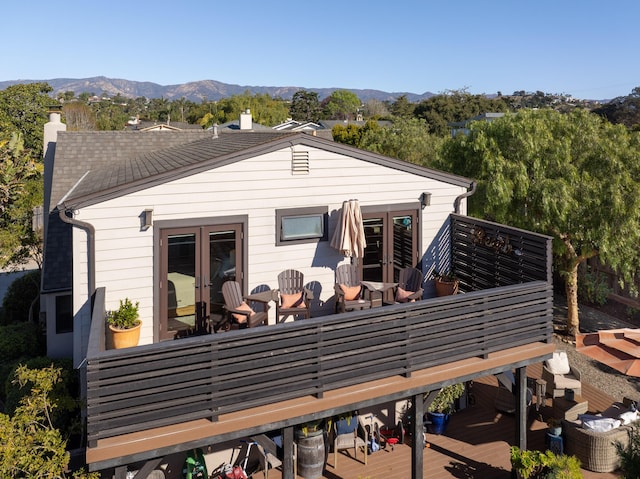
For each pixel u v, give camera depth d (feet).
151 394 18.31
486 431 32.01
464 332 24.71
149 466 18.97
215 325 28.60
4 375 39.63
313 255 31.12
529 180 46.21
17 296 57.11
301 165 30.17
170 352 18.53
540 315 26.96
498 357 25.29
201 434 18.95
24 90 155.84
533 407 34.45
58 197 44.42
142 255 26.71
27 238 57.31
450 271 35.68
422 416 24.18
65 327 41.55
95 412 17.53
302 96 347.36
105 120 241.55
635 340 32.32
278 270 30.12
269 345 20.22
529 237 28.48
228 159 28.14
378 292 32.68
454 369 24.08
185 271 27.76
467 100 255.70
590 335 33.55
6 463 19.97
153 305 27.02
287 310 28.19
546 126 47.44
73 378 32.63
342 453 29.66
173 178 26.99
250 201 29.04
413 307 23.21
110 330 24.31
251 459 27.89
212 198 28.07
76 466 22.75
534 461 25.00
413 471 24.27
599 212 43.65
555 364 33.76
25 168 56.85
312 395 21.45
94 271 25.68
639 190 42.14
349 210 29.96
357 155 31.63
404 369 23.20
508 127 47.80
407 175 33.50
